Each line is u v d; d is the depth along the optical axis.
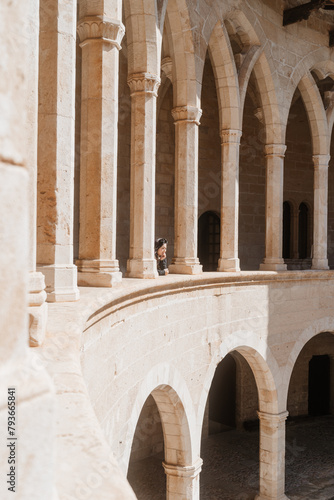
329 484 15.71
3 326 1.28
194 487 10.54
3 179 1.26
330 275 15.80
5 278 1.28
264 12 14.10
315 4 14.20
